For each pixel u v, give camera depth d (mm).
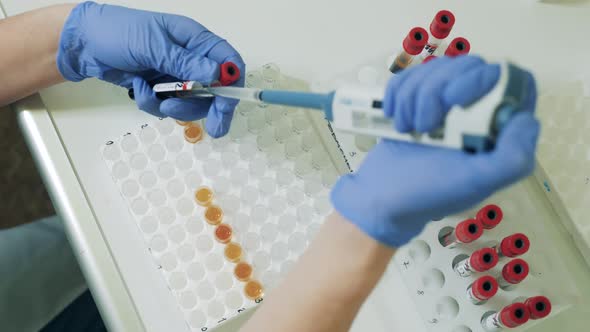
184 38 652
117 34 641
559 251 670
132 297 640
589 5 702
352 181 544
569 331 654
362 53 686
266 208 659
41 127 656
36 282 739
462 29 694
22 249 736
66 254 763
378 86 526
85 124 663
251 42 684
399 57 656
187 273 644
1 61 644
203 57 642
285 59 683
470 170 503
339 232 557
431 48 662
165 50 639
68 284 760
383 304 653
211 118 640
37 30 654
